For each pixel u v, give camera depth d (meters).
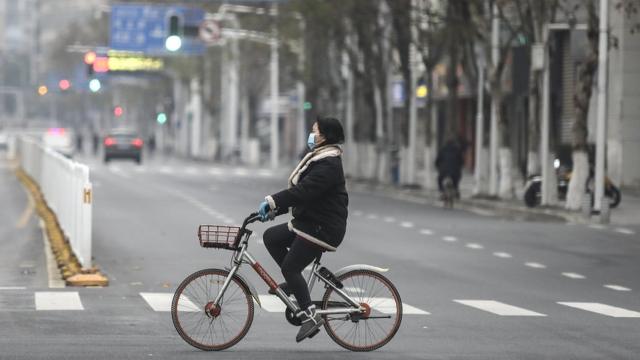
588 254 61.00
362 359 29.44
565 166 101.25
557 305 41.66
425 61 119.62
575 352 31.02
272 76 194.00
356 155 145.00
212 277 30.55
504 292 45.19
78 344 31.11
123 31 191.38
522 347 31.69
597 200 82.94
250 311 30.67
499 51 106.19
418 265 54.38
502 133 101.25
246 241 30.70
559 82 131.50
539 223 81.00
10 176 137.25
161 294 42.41
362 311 30.72
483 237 69.69
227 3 173.38
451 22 106.56
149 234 68.62
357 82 142.88
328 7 124.44
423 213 90.81
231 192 115.12
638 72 115.25
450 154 99.38
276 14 151.50
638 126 115.31
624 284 49.06
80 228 49.22
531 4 93.31
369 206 99.25
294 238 30.61
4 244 62.25
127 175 153.38
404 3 114.44
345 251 60.25
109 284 45.62
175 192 113.56
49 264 52.53
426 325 35.78
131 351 30.09
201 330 30.47
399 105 176.75
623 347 32.00
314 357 29.64
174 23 128.38
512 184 101.19
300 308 30.31
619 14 115.19
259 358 29.36
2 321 35.28
